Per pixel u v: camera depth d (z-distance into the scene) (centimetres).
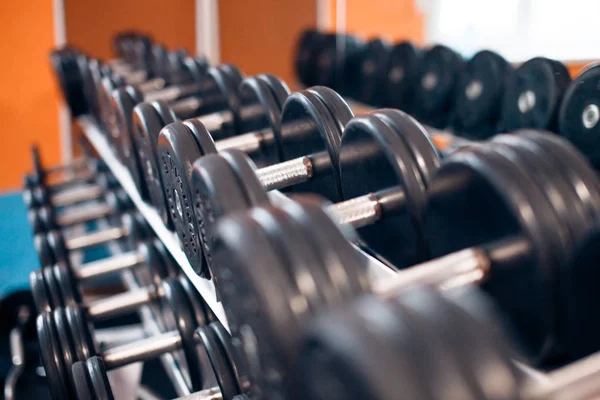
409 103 283
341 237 60
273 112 127
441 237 84
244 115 143
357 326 44
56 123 350
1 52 332
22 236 252
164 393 189
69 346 116
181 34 382
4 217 273
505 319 76
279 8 391
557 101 183
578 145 163
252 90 133
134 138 142
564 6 371
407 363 43
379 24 421
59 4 337
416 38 433
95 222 280
